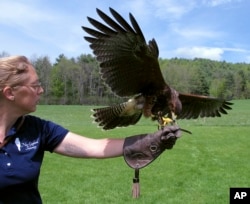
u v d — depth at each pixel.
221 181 15.95
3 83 3.13
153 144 3.42
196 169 18.55
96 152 3.52
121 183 15.34
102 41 3.72
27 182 3.22
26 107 3.22
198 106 5.63
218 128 42.59
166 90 4.25
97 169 18.08
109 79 3.95
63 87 104.31
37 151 3.35
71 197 13.26
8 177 3.13
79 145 3.54
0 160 3.16
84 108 81.94
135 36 3.73
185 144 28.44
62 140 3.54
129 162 3.45
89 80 103.69
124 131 39.53
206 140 31.23
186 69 99.56
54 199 13.01
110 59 3.83
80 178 16.20
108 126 4.71
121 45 3.79
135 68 4.01
